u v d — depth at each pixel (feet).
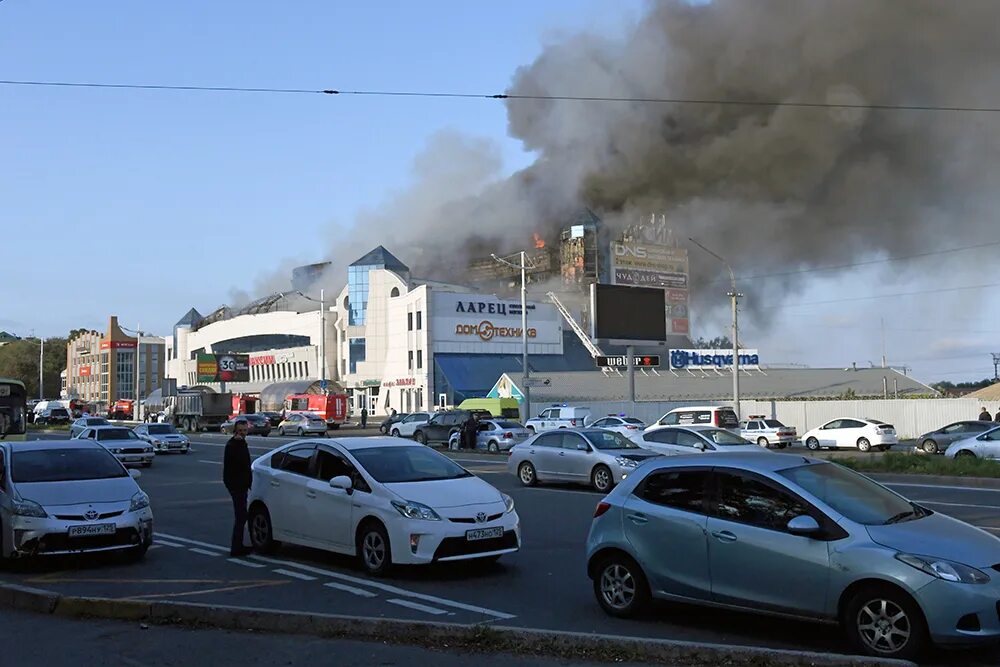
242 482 38.96
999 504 54.34
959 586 19.84
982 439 86.07
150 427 124.06
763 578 22.65
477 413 148.56
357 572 34.24
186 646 23.53
